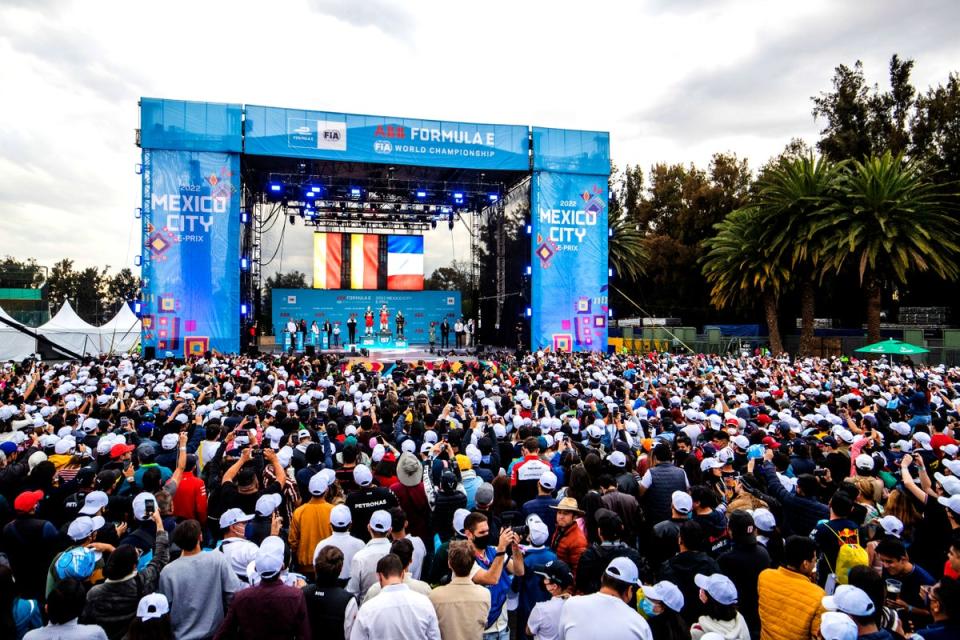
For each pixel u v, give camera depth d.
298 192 37.81
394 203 40.25
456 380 16.73
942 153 41.78
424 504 6.52
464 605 4.28
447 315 43.22
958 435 10.67
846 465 7.25
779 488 6.66
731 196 52.62
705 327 51.22
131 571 4.48
